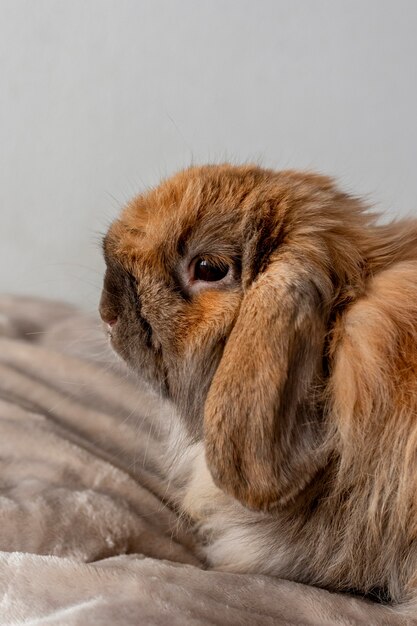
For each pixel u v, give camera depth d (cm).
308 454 51
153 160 96
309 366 51
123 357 55
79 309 93
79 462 60
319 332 51
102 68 94
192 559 57
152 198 55
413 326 51
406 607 51
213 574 52
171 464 62
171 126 95
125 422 68
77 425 67
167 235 53
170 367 54
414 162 95
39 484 58
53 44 93
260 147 96
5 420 64
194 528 60
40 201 98
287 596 51
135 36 93
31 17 93
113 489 59
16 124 96
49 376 72
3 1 92
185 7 92
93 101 95
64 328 84
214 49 93
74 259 99
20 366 72
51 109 95
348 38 92
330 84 94
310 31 92
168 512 60
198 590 50
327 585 53
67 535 55
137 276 54
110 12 92
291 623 49
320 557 53
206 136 95
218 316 52
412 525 51
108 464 61
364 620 50
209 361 53
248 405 50
